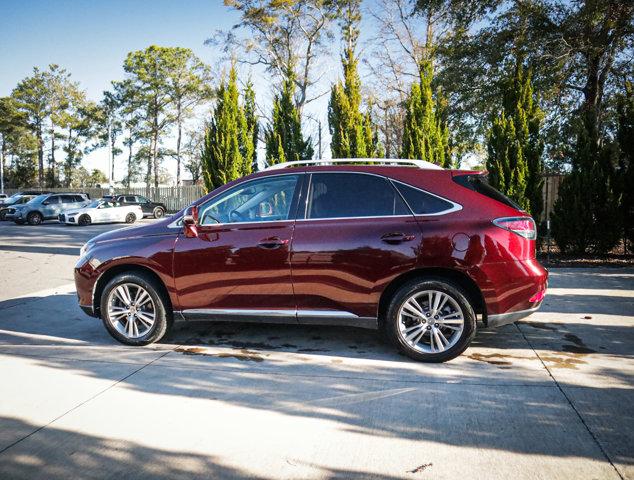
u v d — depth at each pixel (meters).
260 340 5.09
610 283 7.66
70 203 28.95
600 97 16.98
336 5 35.50
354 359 4.45
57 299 7.44
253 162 12.29
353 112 11.64
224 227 4.69
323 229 4.45
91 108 60.78
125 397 3.65
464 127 19.38
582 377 3.89
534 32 16.48
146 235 4.93
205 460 2.79
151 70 52.25
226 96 11.19
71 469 2.71
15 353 4.71
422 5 18.36
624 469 2.61
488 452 2.81
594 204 10.23
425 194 4.36
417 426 3.14
